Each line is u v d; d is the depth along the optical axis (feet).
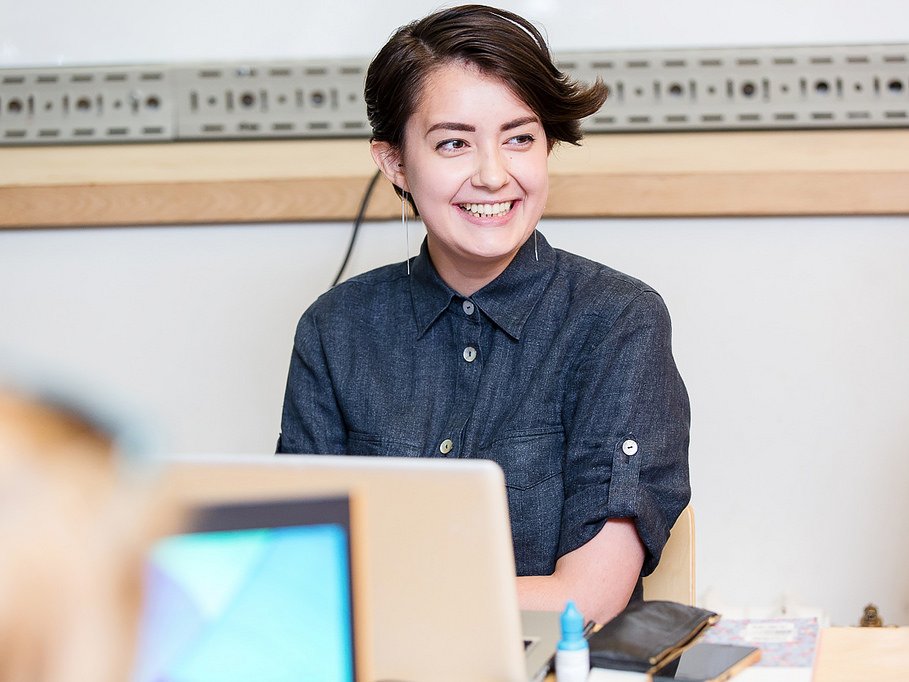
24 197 6.91
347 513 2.60
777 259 6.72
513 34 4.74
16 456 1.40
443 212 4.91
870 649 3.53
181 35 6.99
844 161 6.58
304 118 6.95
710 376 6.82
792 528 6.86
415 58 4.82
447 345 5.22
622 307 4.97
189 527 2.48
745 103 6.70
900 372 6.72
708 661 3.38
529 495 4.88
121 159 6.97
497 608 3.02
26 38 7.03
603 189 6.60
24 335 7.16
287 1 6.91
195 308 7.07
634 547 4.57
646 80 6.72
